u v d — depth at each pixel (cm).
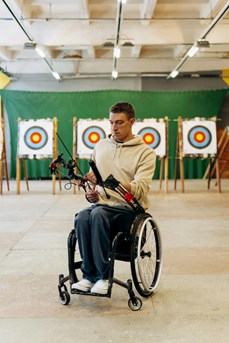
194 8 602
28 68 871
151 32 660
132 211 180
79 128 629
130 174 186
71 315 168
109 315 167
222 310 172
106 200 188
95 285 167
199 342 144
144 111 870
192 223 362
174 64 862
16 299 186
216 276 218
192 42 663
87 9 556
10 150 865
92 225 166
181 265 237
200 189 631
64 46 744
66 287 185
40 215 402
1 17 617
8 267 234
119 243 179
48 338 148
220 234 319
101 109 868
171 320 162
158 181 787
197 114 867
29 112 862
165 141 607
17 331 154
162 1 571
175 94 867
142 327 156
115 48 637
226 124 881
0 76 858
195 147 601
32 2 559
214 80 885
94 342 144
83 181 180
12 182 779
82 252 170
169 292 194
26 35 597
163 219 380
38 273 223
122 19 576
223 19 637
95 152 200
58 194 575
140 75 875
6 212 420
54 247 278
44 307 177
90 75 877
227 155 859
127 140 192
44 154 602
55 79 889
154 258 248
